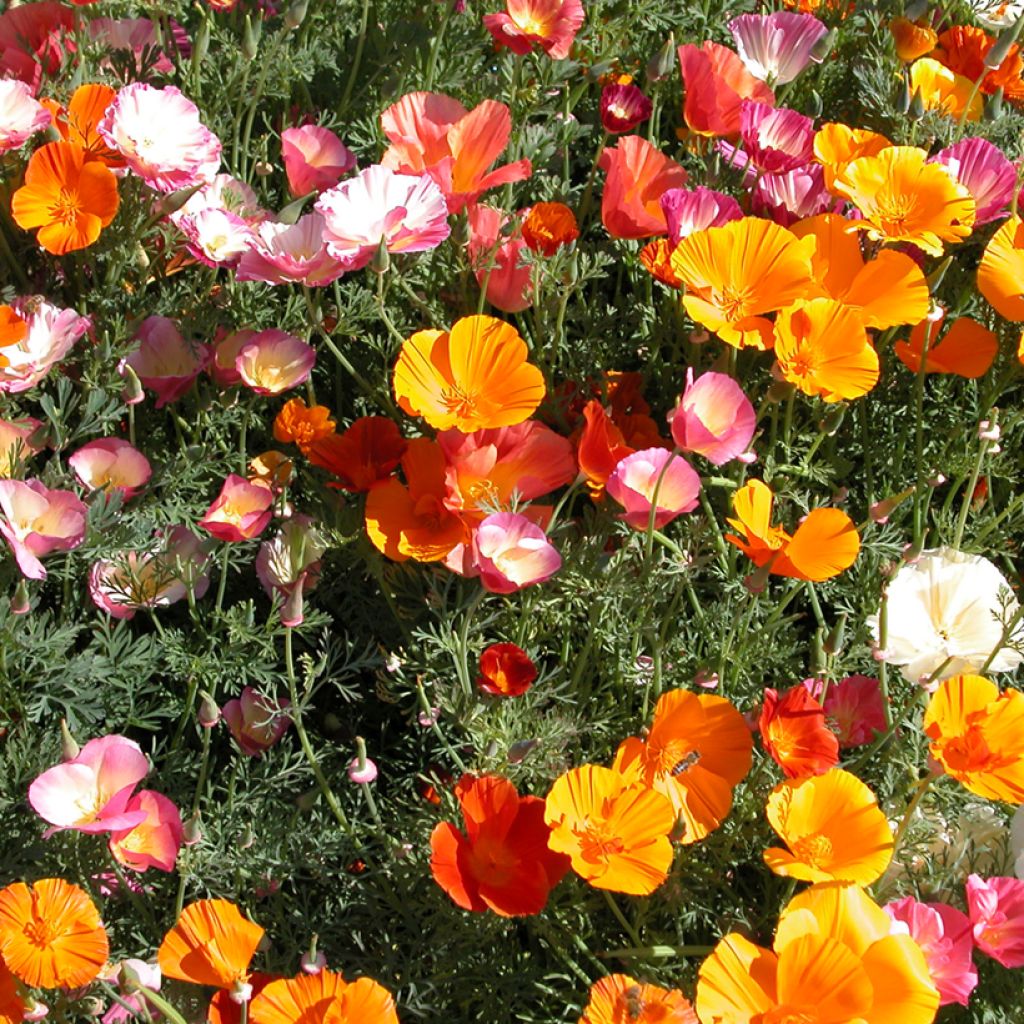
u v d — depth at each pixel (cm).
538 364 122
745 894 109
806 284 111
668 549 115
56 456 110
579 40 137
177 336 117
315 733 113
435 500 110
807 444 122
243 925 98
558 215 121
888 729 107
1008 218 126
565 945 107
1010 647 107
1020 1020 102
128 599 110
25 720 108
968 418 123
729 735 103
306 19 133
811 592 111
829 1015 94
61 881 96
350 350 124
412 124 119
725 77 126
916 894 106
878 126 135
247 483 111
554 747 108
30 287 120
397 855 105
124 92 112
